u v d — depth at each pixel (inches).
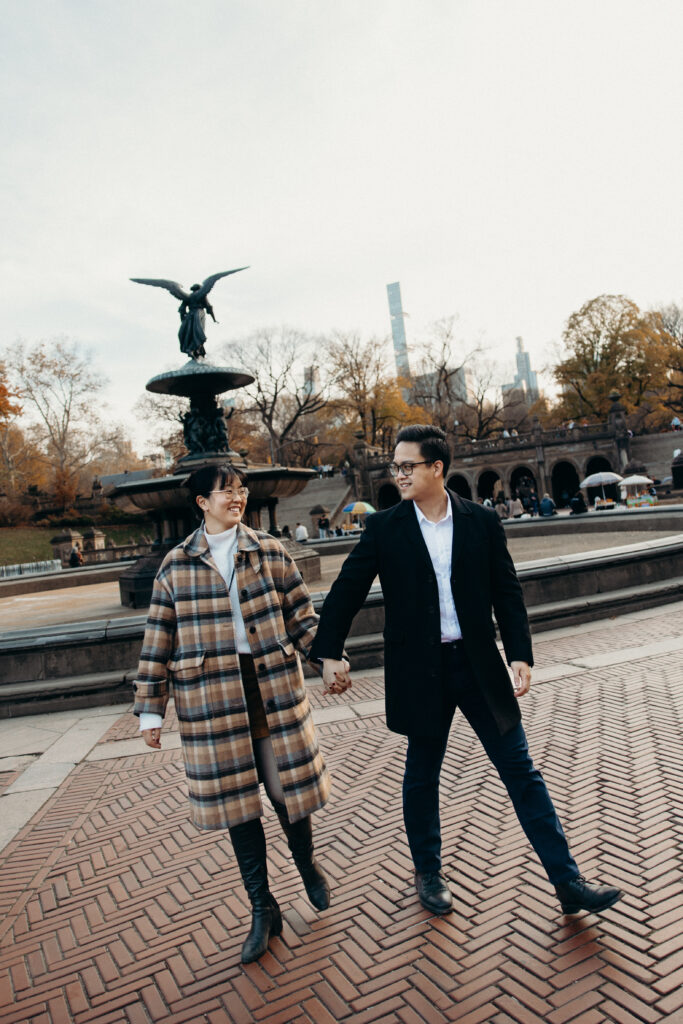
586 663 241.6
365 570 105.2
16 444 2207.2
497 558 105.0
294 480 419.5
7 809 167.3
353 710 217.3
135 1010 90.7
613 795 138.1
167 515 421.4
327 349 2190.0
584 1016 80.0
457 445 2176.4
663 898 101.2
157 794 167.8
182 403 1797.5
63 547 1503.4
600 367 2129.7
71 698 255.1
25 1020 91.2
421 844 106.6
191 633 98.7
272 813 152.5
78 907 119.4
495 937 96.7
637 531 631.8
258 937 98.4
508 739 100.8
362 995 88.4
